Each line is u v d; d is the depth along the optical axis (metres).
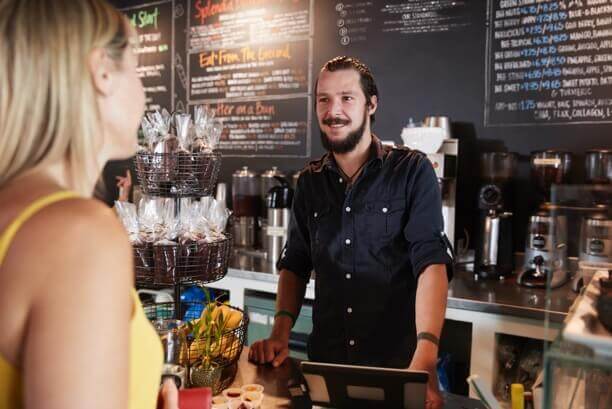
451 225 2.42
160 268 1.31
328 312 1.74
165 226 1.33
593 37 2.38
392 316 1.67
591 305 0.88
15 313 0.55
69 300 0.54
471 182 2.67
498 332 2.00
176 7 3.57
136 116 0.71
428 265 1.52
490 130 2.62
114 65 0.66
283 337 1.60
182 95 3.60
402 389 0.93
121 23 0.67
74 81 0.60
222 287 2.67
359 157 1.70
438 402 1.19
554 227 1.20
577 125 2.44
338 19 2.98
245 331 1.39
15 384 0.57
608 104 2.37
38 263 0.54
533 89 2.52
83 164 0.63
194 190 1.40
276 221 2.71
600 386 0.94
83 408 0.53
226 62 3.40
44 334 0.53
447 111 2.72
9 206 0.58
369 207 1.67
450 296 2.08
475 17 2.62
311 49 3.08
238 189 3.06
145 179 1.40
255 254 2.92
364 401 0.96
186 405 0.85
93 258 0.55
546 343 0.78
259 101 3.30
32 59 0.58
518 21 2.53
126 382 0.57
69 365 0.53
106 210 0.60
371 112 1.71
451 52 2.69
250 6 3.27
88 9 0.62
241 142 3.39
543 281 2.19
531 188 2.54
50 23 0.59
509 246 2.38
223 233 1.43
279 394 1.23
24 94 0.59
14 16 0.59
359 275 1.68
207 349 1.23
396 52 2.83
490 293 2.13
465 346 2.43
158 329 1.07
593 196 1.20
